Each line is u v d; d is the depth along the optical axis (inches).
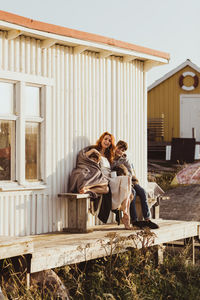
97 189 285.0
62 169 290.2
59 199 286.7
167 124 917.8
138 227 292.8
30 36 269.7
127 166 315.6
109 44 302.8
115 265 257.8
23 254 207.3
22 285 202.7
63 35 273.9
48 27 264.4
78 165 295.0
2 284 202.8
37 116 276.8
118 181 290.5
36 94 277.3
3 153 258.1
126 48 316.8
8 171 260.2
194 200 500.1
